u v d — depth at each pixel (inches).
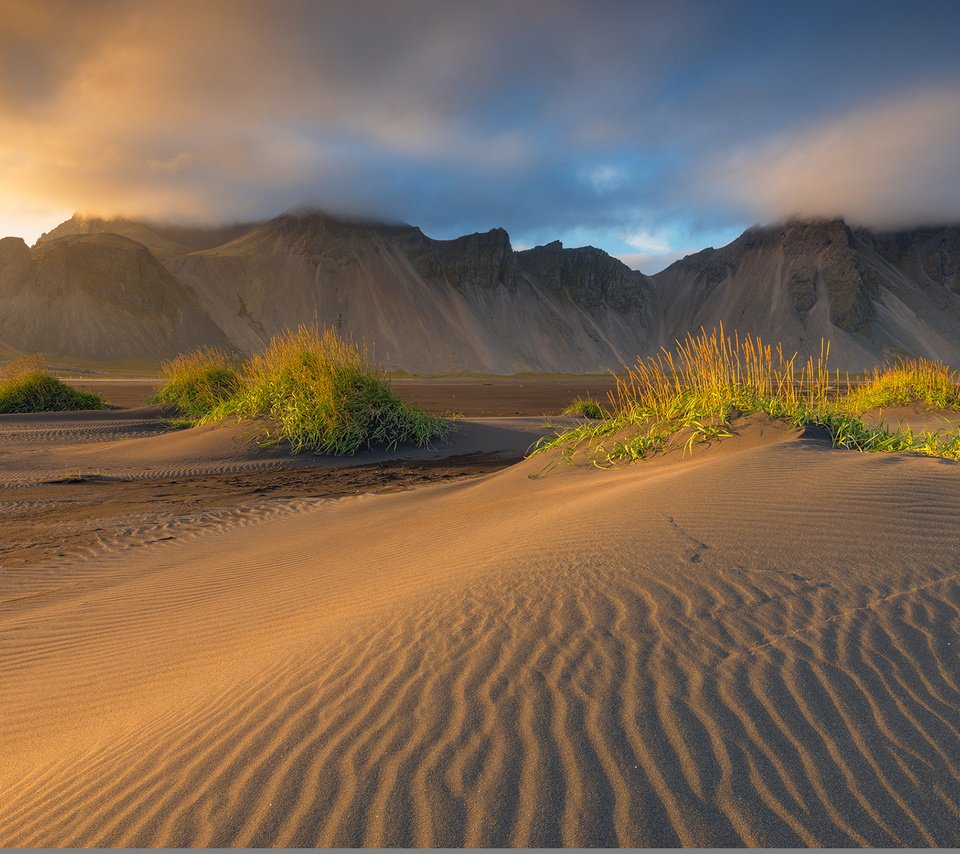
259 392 595.2
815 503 160.9
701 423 285.7
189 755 89.9
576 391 1886.1
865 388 762.2
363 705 95.7
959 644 100.3
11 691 140.8
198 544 283.9
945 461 191.5
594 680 95.6
